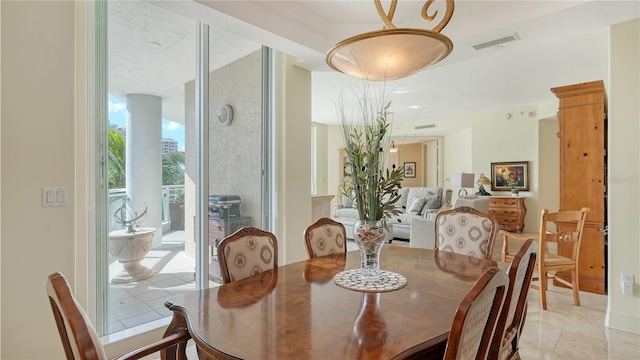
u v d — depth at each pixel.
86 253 2.24
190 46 2.89
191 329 1.22
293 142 3.65
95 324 2.30
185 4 2.32
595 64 4.43
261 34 2.80
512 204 6.93
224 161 3.15
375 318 1.29
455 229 2.70
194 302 1.47
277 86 3.54
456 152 9.06
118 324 2.46
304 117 3.76
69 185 2.03
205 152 2.96
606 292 3.56
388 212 1.91
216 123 3.07
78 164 2.20
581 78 5.04
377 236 1.83
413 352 1.06
